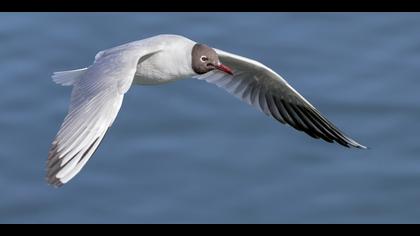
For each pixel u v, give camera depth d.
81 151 10.11
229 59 12.73
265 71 12.77
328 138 13.07
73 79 12.41
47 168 9.99
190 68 12.23
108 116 10.38
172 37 12.20
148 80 12.26
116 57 11.22
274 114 13.18
